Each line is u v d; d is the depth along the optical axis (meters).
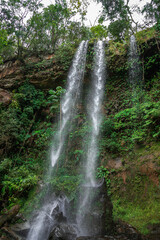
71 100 9.76
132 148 6.38
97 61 9.75
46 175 7.06
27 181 6.06
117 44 9.77
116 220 4.31
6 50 12.78
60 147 8.07
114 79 9.53
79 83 9.96
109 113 8.80
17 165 7.80
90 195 4.68
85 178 6.22
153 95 7.61
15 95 9.86
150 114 6.54
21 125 9.23
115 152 6.79
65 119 9.29
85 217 4.35
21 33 11.25
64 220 4.49
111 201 4.73
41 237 4.39
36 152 8.52
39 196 5.73
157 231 3.46
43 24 12.07
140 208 4.48
